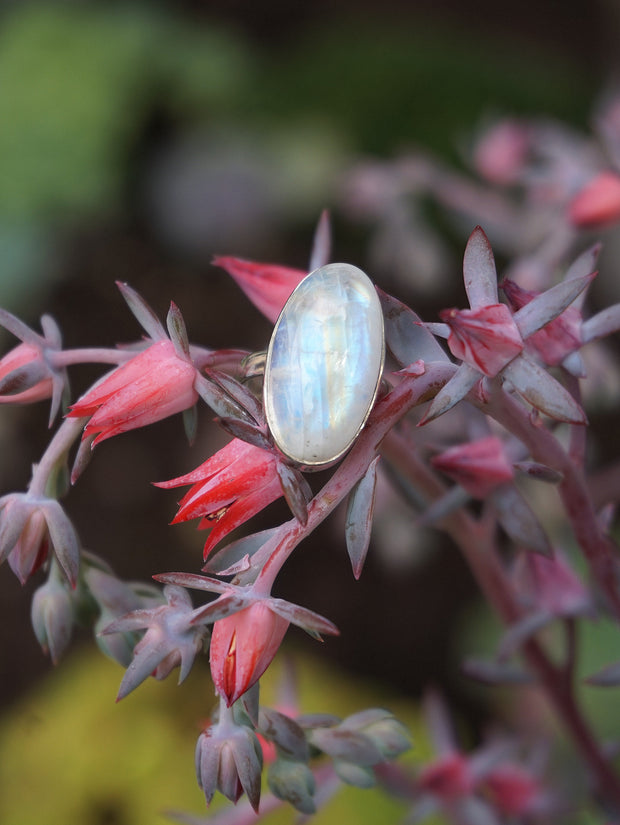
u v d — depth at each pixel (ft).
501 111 2.28
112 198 2.38
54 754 1.55
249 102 2.48
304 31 2.73
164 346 0.66
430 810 0.92
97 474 2.10
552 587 0.84
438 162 2.24
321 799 0.86
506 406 0.67
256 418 0.64
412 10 2.74
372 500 0.61
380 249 1.37
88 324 2.25
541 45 2.62
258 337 2.22
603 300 1.84
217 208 2.31
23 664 1.91
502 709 1.64
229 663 0.62
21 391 0.68
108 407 0.64
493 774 0.97
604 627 1.46
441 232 1.93
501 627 1.68
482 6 2.72
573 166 1.09
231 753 0.65
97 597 0.71
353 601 1.96
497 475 0.74
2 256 2.26
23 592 1.98
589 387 0.97
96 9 2.60
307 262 2.30
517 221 1.26
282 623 0.62
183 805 1.48
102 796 1.50
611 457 1.85
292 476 0.62
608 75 2.32
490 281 0.64
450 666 1.88
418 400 0.63
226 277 2.31
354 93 2.35
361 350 0.61
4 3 2.64
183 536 2.03
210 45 2.58
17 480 2.09
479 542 0.82
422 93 2.32
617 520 1.55
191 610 0.65
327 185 2.26
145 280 2.31
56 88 2.42
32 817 1.51
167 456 2.10
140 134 2.48
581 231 0.93
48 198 2.34
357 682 1.80
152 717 1.57
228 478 0.62
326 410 0.60
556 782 1.01
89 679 1.66
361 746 0.74
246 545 0.64
